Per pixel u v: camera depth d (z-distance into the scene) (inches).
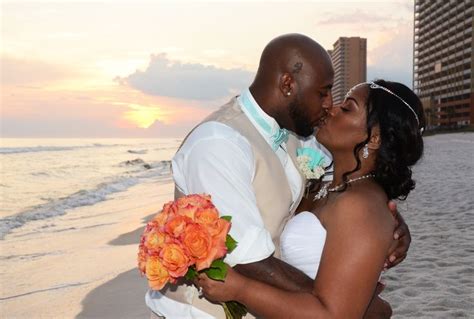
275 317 78.0
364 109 88.2
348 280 79.7
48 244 343.6
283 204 89.7
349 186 87.4
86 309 202.8
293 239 89.3
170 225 69.5
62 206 542.3
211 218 70.8
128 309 200.8
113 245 332.8
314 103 87.9
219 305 86.2
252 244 79.2
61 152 2148.1
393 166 87.2
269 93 88.2
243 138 85.9
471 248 267.6
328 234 84.3
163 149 3031.5
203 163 82.7
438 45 5546.3
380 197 85.7
